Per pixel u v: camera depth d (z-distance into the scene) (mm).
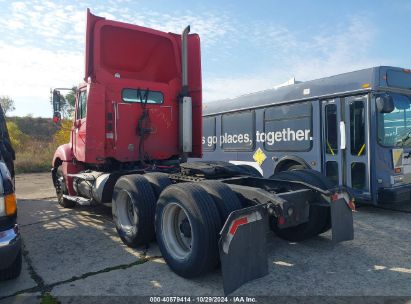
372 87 6730
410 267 4105
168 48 7098
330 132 7562
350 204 4492
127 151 6379
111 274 4047
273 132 8922
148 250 4879
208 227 3588
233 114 10227
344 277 3844
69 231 5938
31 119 48781
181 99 6805
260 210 3623
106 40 6430
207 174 4930
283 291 3525
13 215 3479
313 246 4910
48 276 4039
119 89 6281
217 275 3943
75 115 6941
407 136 7199
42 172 18453
